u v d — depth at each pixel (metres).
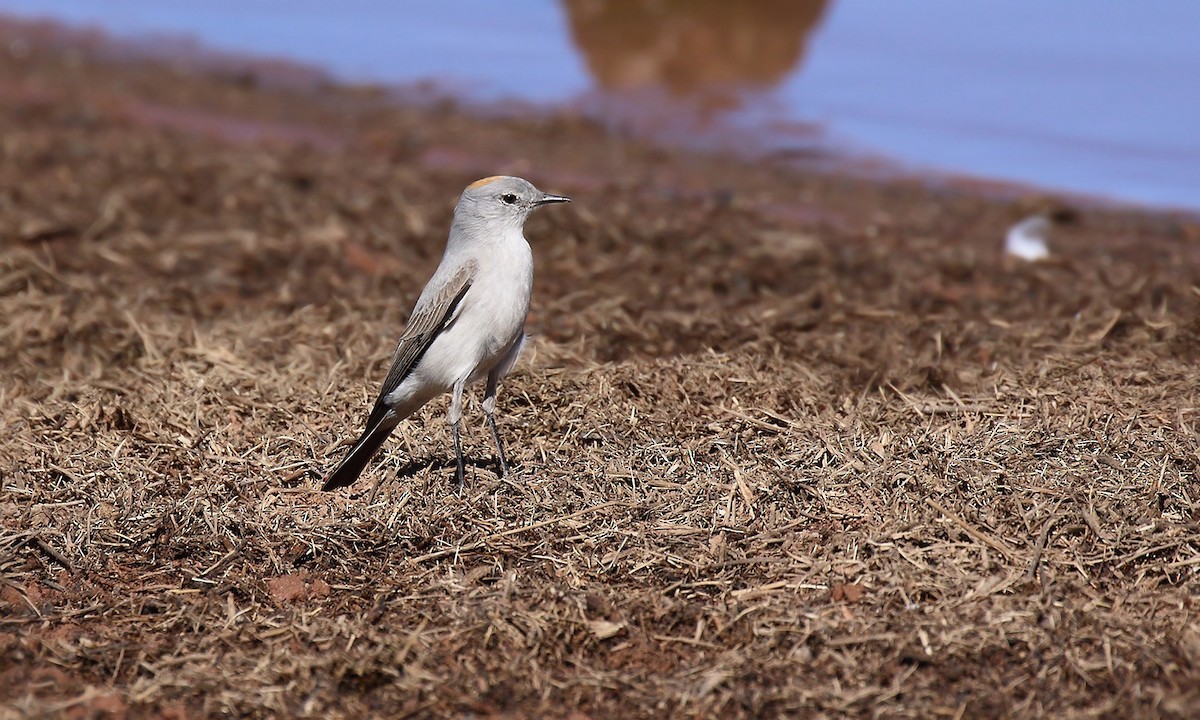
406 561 10.58
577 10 35.44
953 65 29.72
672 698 8.77
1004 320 15.70
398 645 9.38
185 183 21.88
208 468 11.96
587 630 9.53
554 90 29.38
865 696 8.66
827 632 9.31
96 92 28.98
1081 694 8.62
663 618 9.66
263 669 9.20
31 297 16.33
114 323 15.66
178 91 29.44
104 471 11.90
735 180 23.31
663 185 22.84
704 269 17.84
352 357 14.30
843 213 21.41
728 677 8.91
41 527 11.12
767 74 29.83
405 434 12.66
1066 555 10.03
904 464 11.27
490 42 33.72
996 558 10.05
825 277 17.67
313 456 12.19
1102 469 11.04
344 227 19.83
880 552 10.16
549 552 10.55
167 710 8.81
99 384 13.70
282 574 10.52
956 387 13.40
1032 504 10.58
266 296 17.05
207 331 15.42
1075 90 27.69
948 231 20.34
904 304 16.42
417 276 17.62
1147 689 8.58
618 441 12.16
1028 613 9.35
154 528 11.05
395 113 27.81
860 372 13.77
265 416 12.87
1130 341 14.32
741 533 10.56
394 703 8.88
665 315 15.79
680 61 30.70
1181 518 10.37
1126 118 26.03
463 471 11.65
